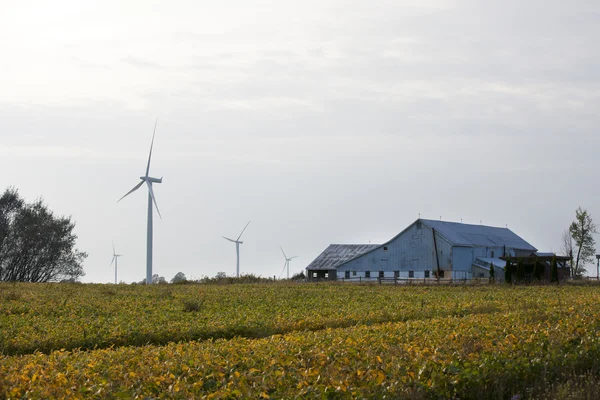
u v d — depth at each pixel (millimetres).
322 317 27156
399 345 15945
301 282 70750
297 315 27984
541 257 70875
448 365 13516
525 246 104188
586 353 15820
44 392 11508
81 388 11828
